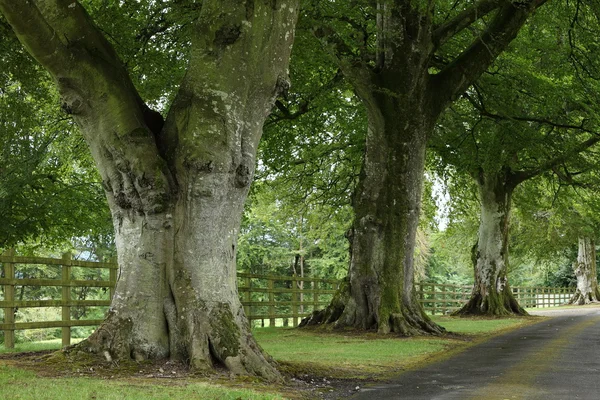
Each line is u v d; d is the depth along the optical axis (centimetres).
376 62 1895
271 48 960
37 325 1239
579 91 2138
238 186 956
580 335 1809
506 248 3012
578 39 2103
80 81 911
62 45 890
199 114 928
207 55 944
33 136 2169
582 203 3441
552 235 4459
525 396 796
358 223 1862
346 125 2470
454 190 3169
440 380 943
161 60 1655
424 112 1845
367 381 930
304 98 2186
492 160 2328
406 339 1628
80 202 2464
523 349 1409
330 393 818
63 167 2445
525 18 1819
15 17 811
